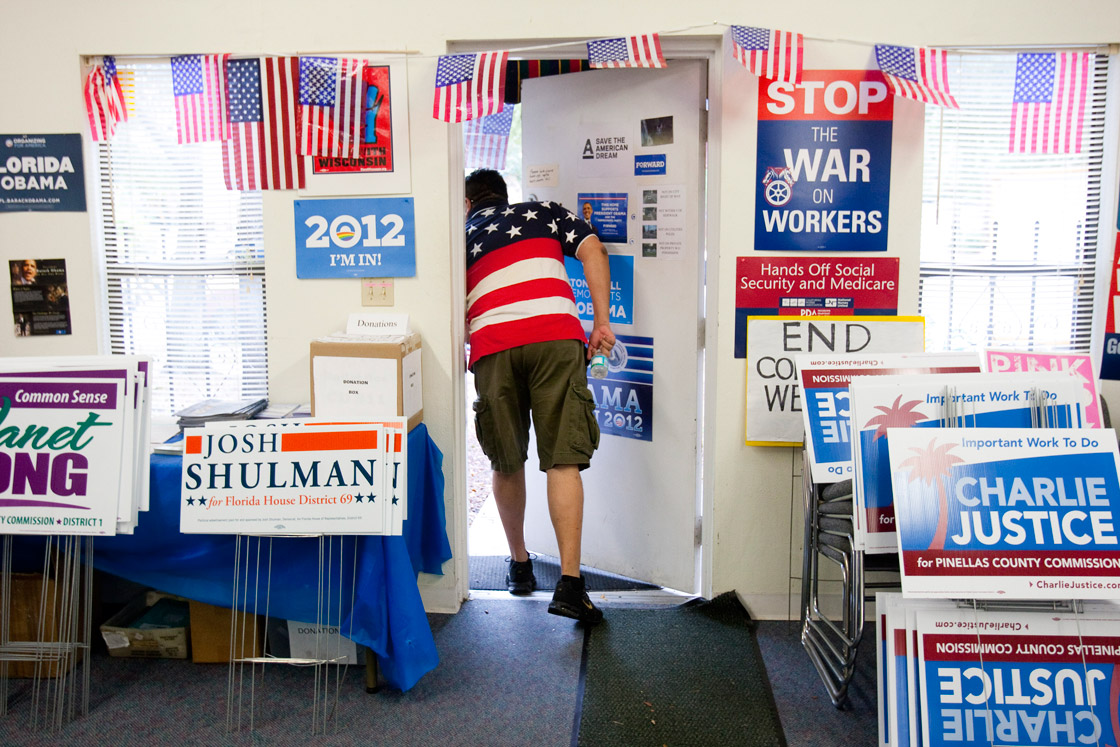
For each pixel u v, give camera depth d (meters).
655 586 3.21
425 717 2.31
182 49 2.79
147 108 2.90
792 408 2.82
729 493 2.92
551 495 2.77
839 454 2.47
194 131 2.80
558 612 2.69
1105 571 1.92
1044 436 1.98
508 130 4.04
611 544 3.31
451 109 2.64
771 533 2.93
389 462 2.22
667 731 2.24
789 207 2.77
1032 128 2.79
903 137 2.74
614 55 2.57
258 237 2.96
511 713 2.34
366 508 2.21
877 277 2.80
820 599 2.95
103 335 2.99
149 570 2.47
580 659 2.64
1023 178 2.83
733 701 2.39
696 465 3.03
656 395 3.08
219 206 2.95
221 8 2.77
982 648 1.98
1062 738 1.95
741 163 2.75
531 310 2.77
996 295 2.90
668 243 2.96
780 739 2.20
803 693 2.44
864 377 2.18
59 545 2.43
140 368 2.24
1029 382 2.12
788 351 2.80
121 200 2.95
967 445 1.98
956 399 2.12
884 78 2.71
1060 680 1.96
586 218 3.16
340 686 2.48
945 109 2.78
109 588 2.86
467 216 3.05
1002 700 1.96
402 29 2.75
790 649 2.71
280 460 2.24
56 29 2.80
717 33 2.70
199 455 2.25
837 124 2.73
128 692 2.44
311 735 2.23
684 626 2.84
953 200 2.85
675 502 3.09
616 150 3.03
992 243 2.87
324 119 2.75
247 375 3.03
